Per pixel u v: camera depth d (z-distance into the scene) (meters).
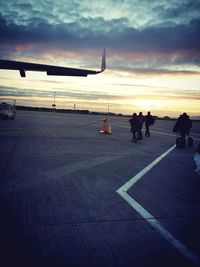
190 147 13.09
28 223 3.58
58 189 5.23
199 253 2.98
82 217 3.86
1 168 6.79
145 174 6.88
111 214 4.02
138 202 4.62
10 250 2.89
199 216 4.06
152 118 18.17
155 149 11.91
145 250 3.00
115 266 2.68
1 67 5.89
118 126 32.03
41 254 2.84
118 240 3.20
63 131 19.38
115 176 6.52
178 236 3.37
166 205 4.52
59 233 3.32
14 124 23.92
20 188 5.18
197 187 5.77
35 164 7.50
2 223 3.56
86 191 5.17
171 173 7.11
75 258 2.79
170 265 2.72
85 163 7.99
